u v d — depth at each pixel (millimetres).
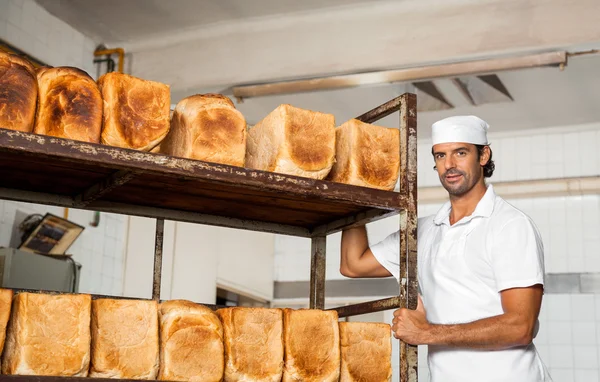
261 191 2346
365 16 4863
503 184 6219
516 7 4484
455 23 4617
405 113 2406
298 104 5559
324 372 2201
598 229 6039
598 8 4305
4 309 1853
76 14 4992
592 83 5141
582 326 5918
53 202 2564
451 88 4973
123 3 4855
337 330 2250
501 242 2580
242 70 5113
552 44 4355
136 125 2092
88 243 4965
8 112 1906
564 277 6035
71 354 1879
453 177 2717
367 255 2916
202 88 5215
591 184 6023
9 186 2482
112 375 1946
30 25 4727
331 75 4902
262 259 6742
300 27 5023
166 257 5484
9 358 1856
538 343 6004
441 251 2746
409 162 2375
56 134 1987
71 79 2033
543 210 6199
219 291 6301
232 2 4852
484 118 5969
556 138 6266
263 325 2160
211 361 2074
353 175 2373
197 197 2523
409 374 2301
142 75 5355
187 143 2182
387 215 2525
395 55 4738
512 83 5164
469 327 2385
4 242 4262
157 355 2006
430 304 2756
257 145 2385
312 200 2443
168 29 5219
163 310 2102
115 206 2654
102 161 1917
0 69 1924
